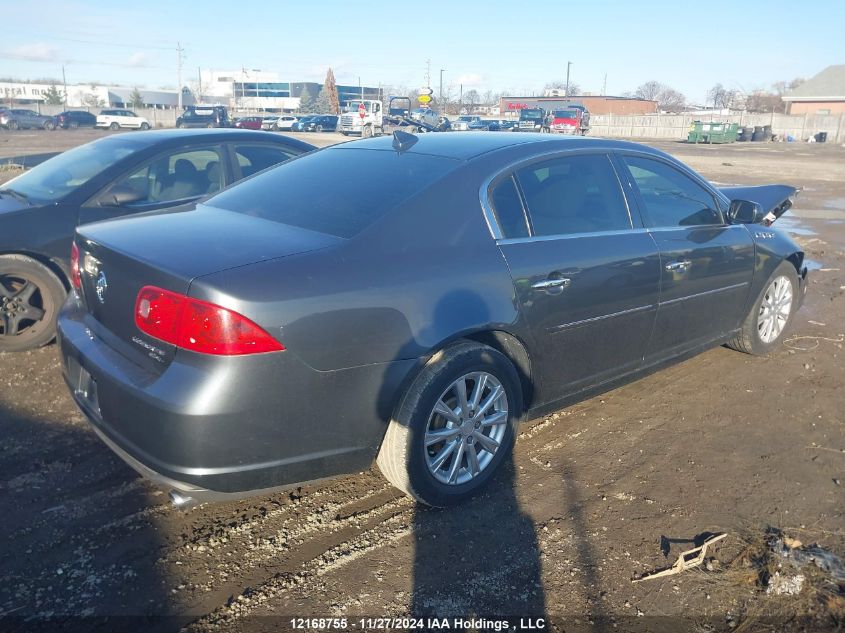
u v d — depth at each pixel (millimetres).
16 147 27562
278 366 2623
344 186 3477
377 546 2990
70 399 4352
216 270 2641
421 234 3117
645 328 4043
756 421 4250
